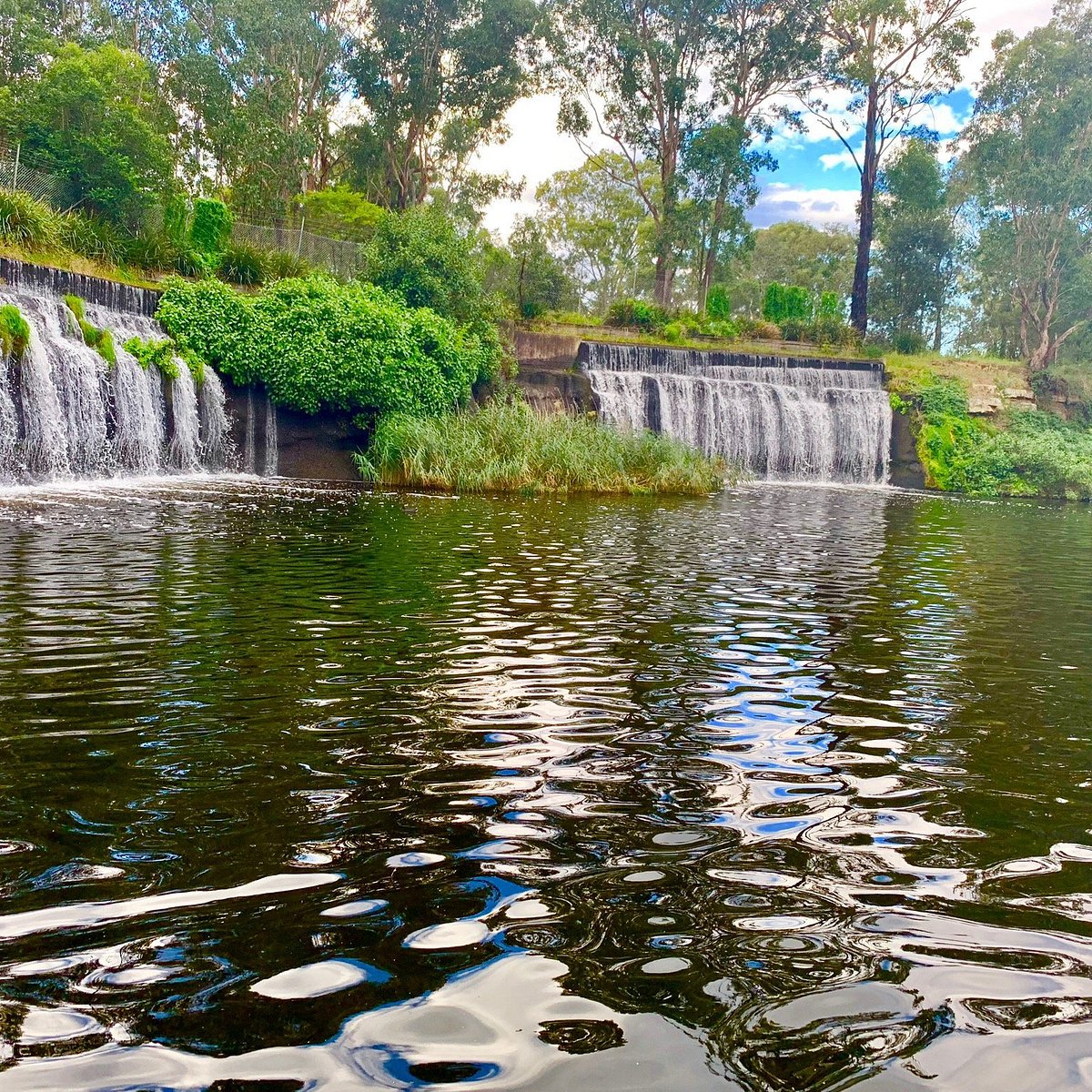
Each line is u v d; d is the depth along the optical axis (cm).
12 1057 191
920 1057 201
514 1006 216
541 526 1374
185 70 3472
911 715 491
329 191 4003
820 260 7031
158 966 228
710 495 2205
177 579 809
